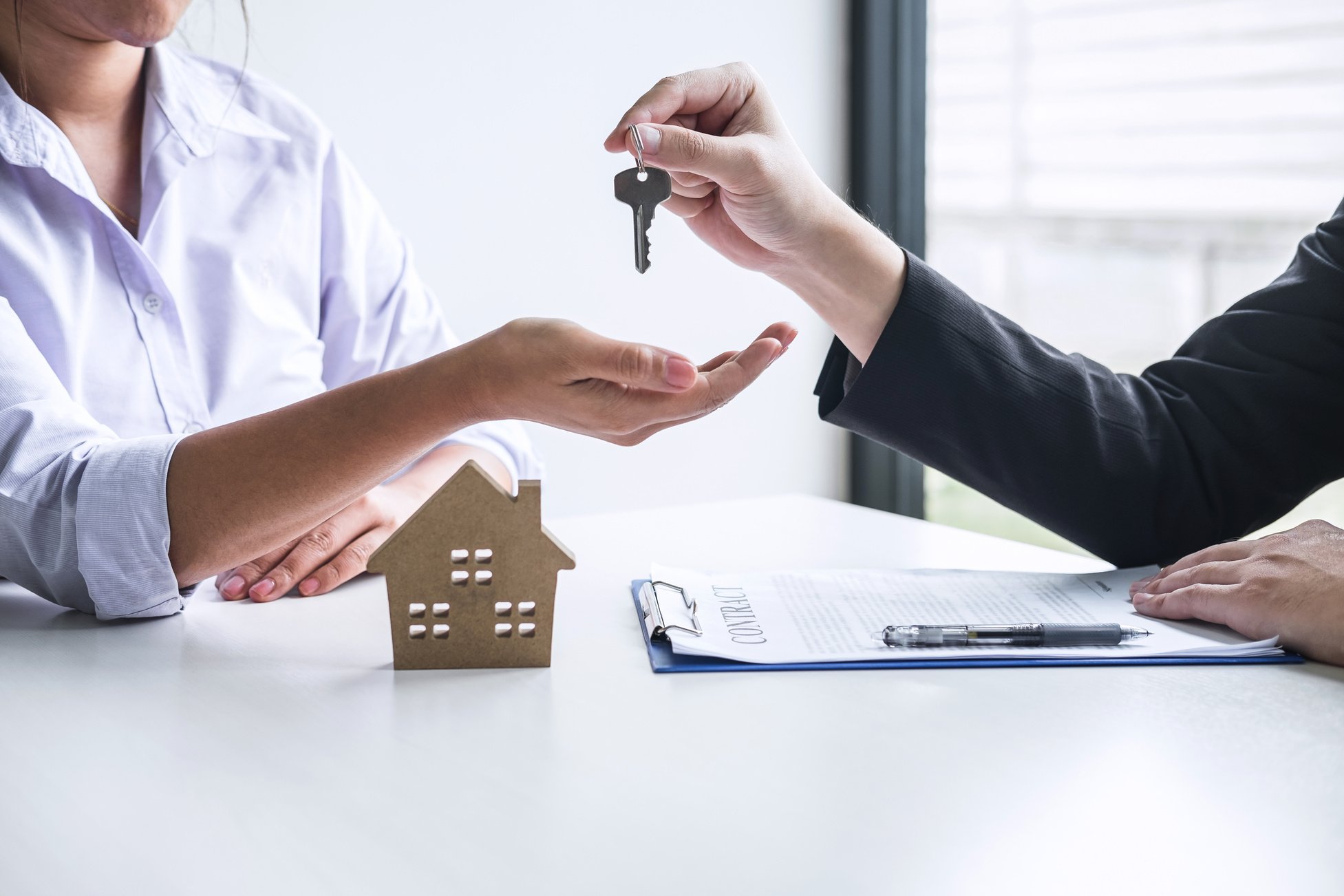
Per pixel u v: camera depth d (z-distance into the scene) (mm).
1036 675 625
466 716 572
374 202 1181
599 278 1866
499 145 1738
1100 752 522
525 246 1784
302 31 1551
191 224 1020
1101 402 846
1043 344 872
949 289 826
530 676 629
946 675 625
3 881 411
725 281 2010
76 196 920
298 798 478
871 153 2109
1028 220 2189
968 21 2150
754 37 1979
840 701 585
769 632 687
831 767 507
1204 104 1934
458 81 1688
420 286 1221
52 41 907
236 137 1061
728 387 647
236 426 722
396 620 636
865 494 2207
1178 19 1941
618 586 808
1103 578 817
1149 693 597
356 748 531
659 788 485
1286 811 464
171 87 1001
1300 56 1814
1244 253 1934
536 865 420
